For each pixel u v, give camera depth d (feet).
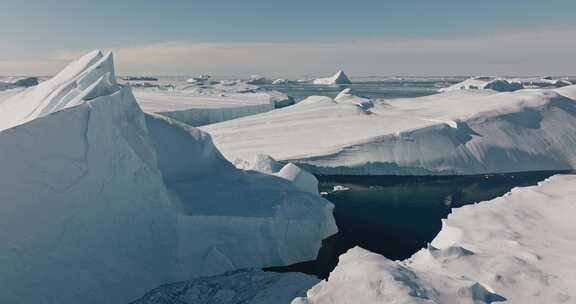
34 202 40.52
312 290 25.71
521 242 37.99
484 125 132.98
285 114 174.91
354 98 230.27
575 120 141.08
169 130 67.77
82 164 45.27
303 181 75.46
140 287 43.34
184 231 50.83
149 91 353.10
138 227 47.65
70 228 41.96
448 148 121.90
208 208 55.16
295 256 56.24
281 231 56.08
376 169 115.14
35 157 42.32
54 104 75.66
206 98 277.85
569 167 121.90
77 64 93.86
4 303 35.29
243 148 129.29
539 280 28.58
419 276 25.53
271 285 43.70
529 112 141.18
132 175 49.57
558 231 41.34
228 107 215.31
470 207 51.85
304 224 58.49
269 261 53.72
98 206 45.06
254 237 53.62
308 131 145.18
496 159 120.78
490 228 42.96
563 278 29.01
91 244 42.83
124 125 53.11
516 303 25.26
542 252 35.09
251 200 59.98
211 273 48.14
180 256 48.24
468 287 24.32
